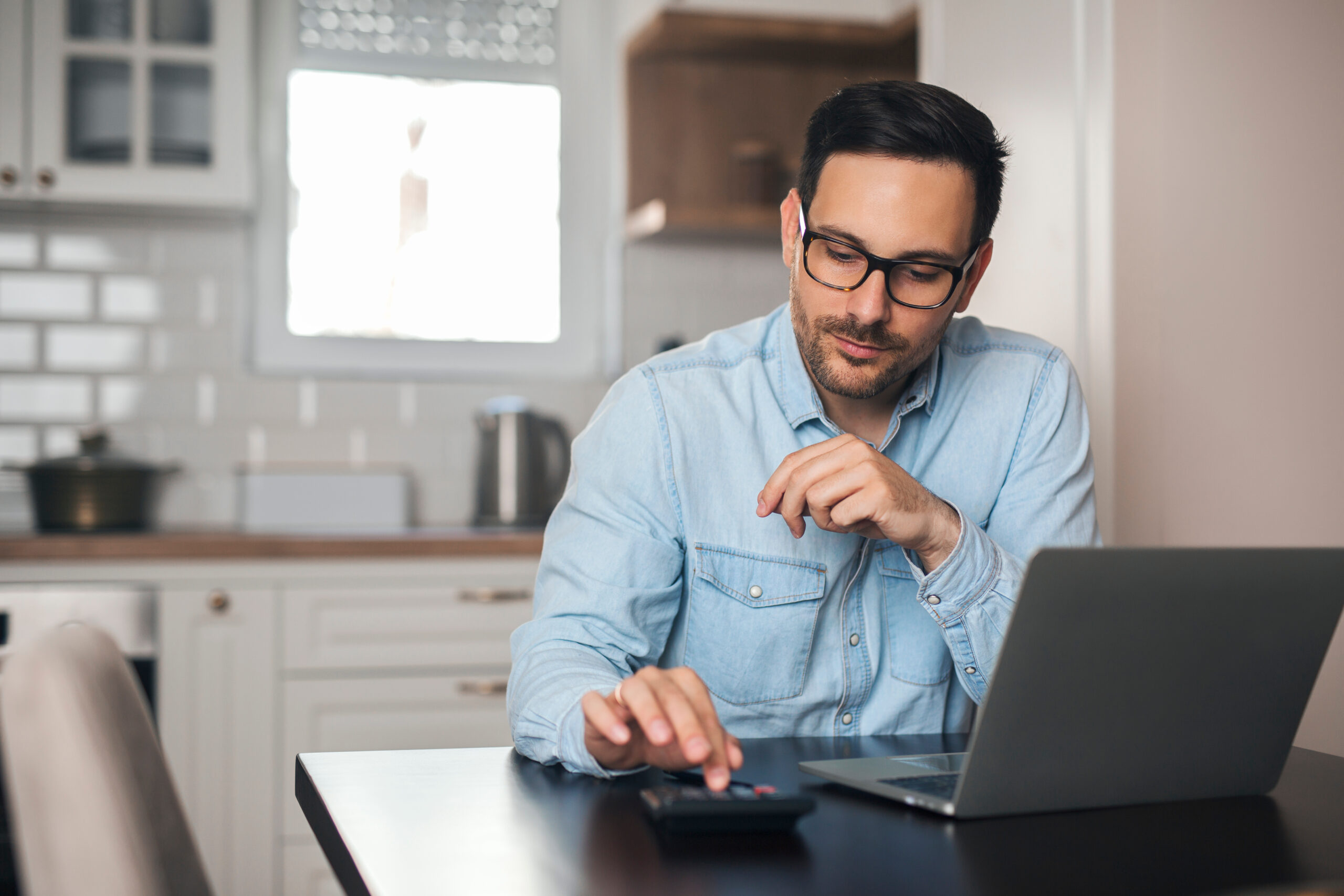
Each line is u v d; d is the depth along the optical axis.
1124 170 1.63
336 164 2.94
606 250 3.10
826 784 0.86
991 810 0.77
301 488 2.68
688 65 2.96
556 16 3.09
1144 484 1.64
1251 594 0.78
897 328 1.04
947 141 1.01
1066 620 0.73
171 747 2.23
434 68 3.01
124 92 2.60
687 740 0.73
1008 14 1.84
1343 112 1.73
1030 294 1.79
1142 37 1.65
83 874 0.66
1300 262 1.72
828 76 3.04
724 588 1.16
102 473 2.48
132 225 2.76
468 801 0.80
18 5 2.49
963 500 1.23
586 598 1.05
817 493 0.97
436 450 2.92
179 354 2.78
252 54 2.71
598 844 0.70
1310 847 0.72
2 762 0.69
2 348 2.70
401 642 2.33
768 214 2.78
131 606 2.22
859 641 1.18
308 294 2.92
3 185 2.48
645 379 1.19
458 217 3.02
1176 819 0.78
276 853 2.26
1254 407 1.70
